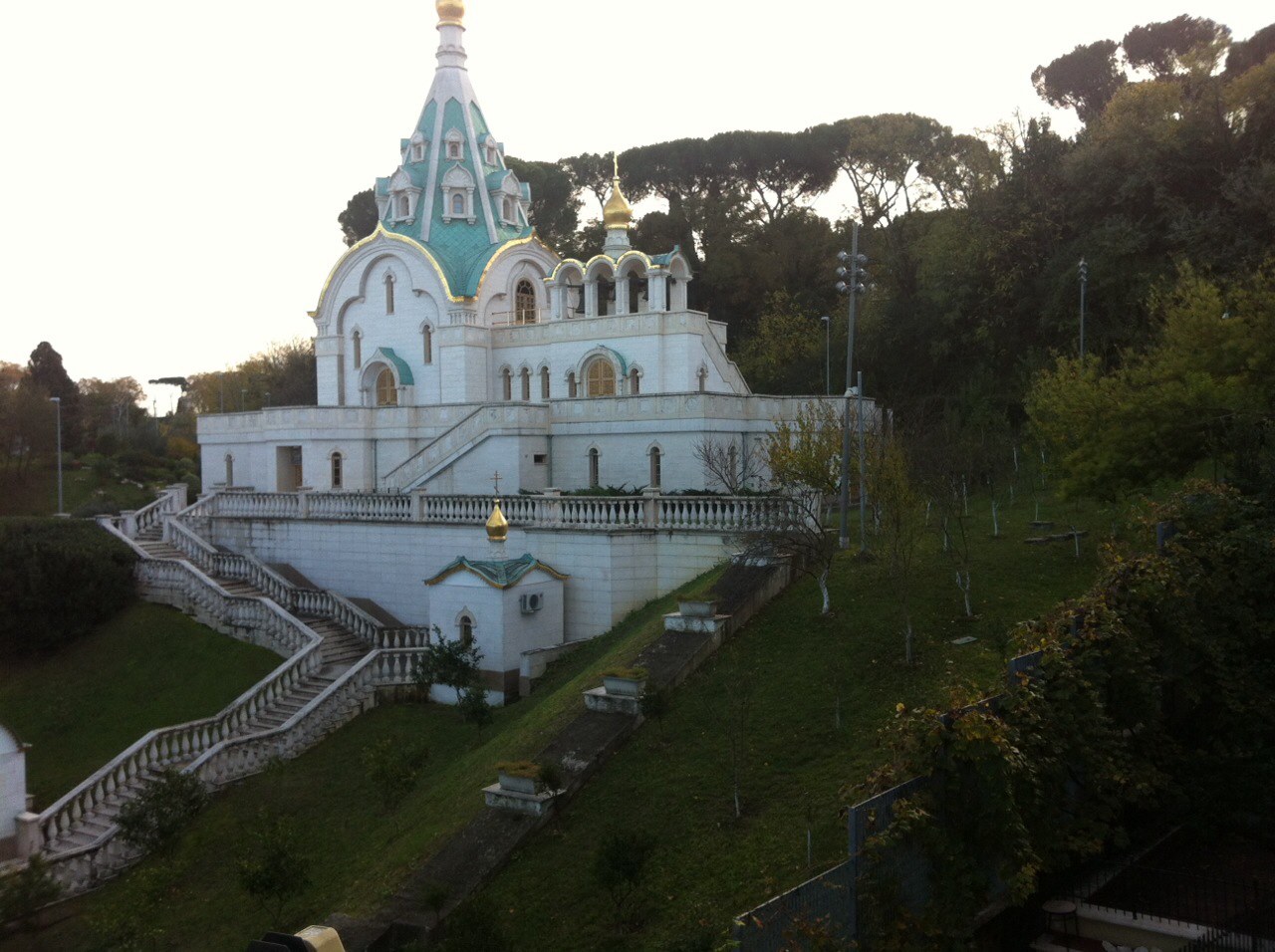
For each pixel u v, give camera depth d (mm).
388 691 33469
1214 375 25375
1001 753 14523
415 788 25906
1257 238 41062
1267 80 42656
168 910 23125
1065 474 27828
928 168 72188
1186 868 16625
